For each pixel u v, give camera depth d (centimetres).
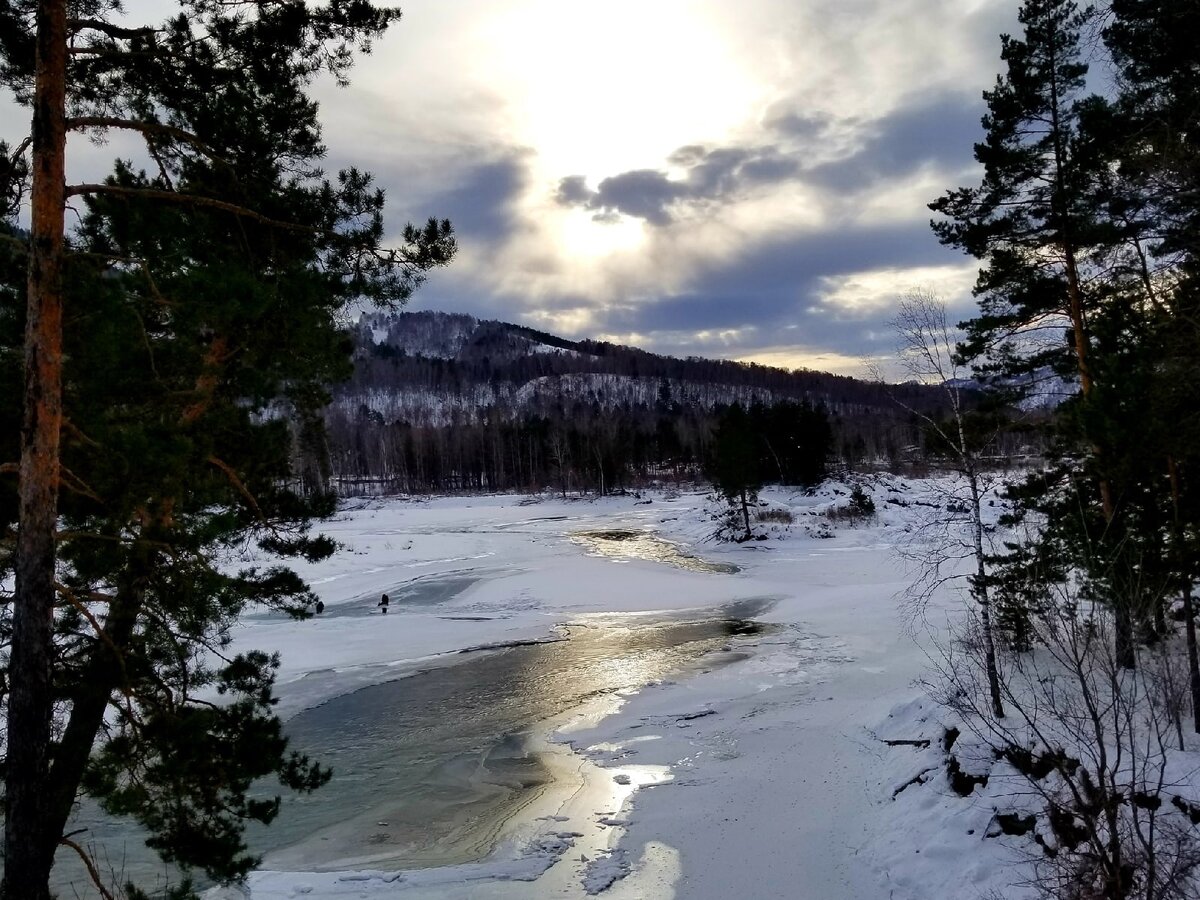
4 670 690
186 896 706
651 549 4709
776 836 1172
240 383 759
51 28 623
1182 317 952
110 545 676
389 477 11331
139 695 738
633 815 1298
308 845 1251
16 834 597
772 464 6631
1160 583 1024
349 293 799
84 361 647
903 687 1755
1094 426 1080
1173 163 880
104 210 714
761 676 2062
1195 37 989
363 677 2208
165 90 742
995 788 1065
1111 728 1071
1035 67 1486
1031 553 1355
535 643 2580
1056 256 1508
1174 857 766
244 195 777
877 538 4344
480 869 1140
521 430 10875
